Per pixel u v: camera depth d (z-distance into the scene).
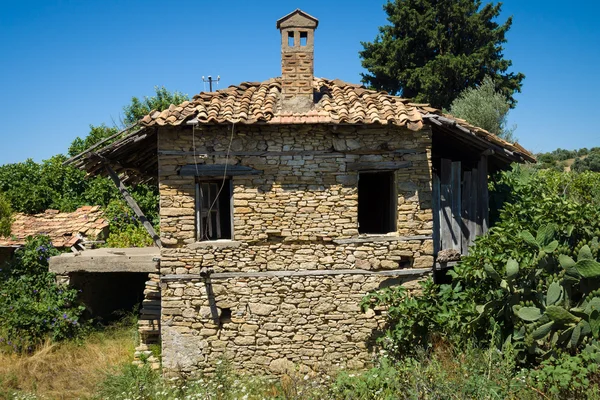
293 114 9.28
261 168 9.34
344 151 9.41
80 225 16.44
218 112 9.30
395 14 26.88
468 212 10.33
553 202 9.27
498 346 8.27
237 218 9.39
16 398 8.77
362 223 12.27
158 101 26.27
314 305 9.50
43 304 11.94
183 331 9.44
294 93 9.77
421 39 26.56
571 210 8.84
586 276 7.61
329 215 9.44
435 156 11.06
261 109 9.33
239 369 9.48
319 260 9.48
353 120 8.96
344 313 9.50
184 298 9.42
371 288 9.49
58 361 10.74
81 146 22.72
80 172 21.69
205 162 9.30
